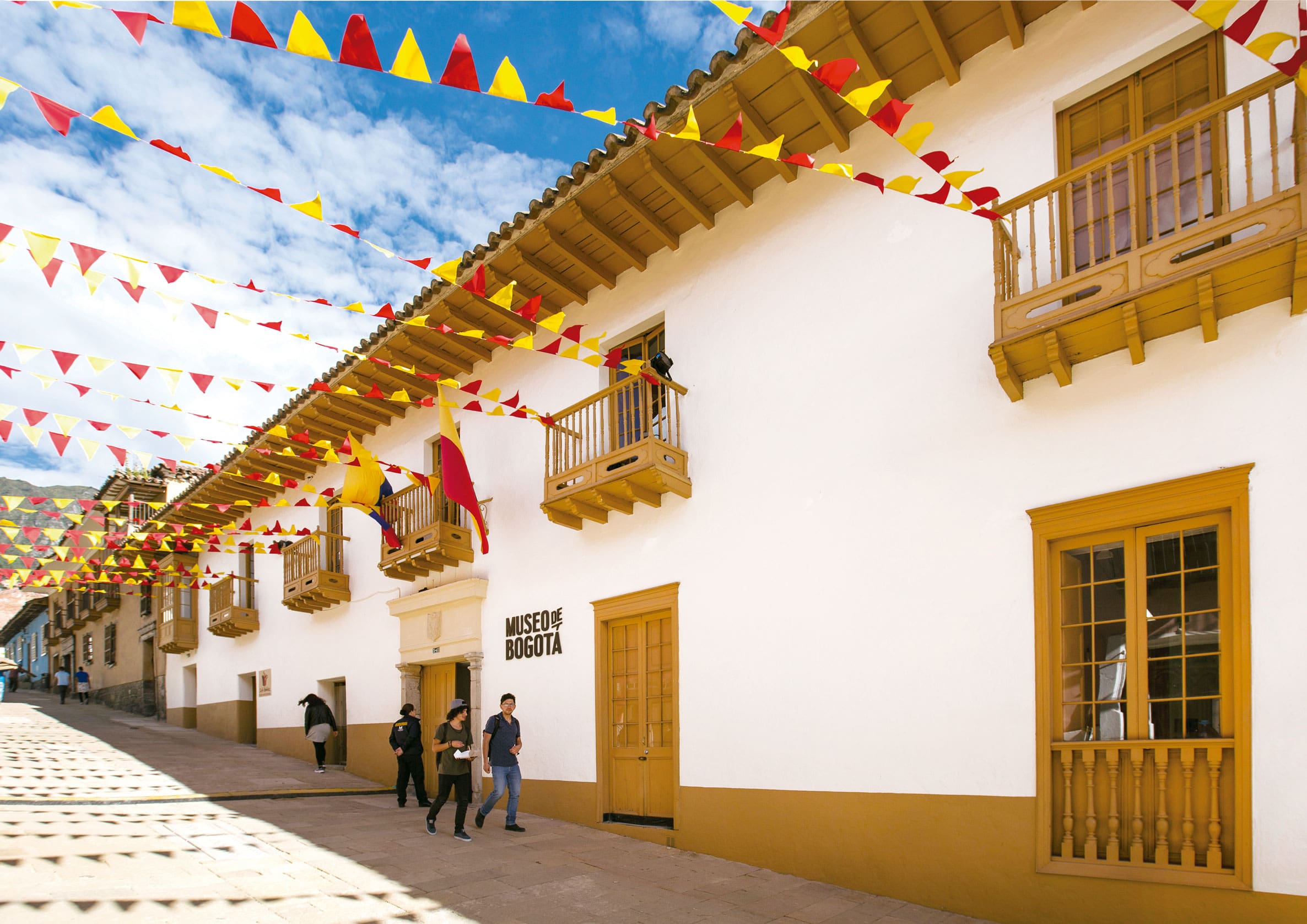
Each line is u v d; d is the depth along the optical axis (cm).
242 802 1032
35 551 1197
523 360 1105
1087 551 586
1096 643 572
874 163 748
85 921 529
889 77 704
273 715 1614
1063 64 639
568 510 938
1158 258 519
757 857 732
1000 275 585
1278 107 537
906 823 636
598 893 646
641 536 902
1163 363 560
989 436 638
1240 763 492
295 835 822
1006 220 648
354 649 1380
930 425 675
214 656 1934
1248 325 529
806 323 782
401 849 779
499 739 889
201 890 612
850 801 674
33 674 3797
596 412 977
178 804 973
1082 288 550
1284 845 472
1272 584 497
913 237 712
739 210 861
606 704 920
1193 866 505
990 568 621
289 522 1639
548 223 872
